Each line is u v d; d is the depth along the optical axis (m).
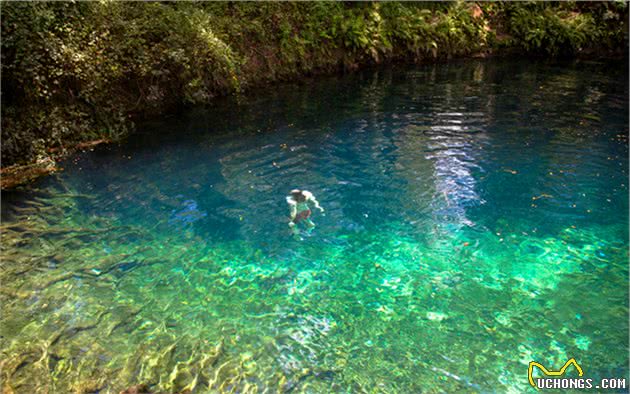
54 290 4.91
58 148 8.89
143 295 4.81
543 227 5.85
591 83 13.40
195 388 3.65
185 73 11.14
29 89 8.75
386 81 13.98
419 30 16.45
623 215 6.09
